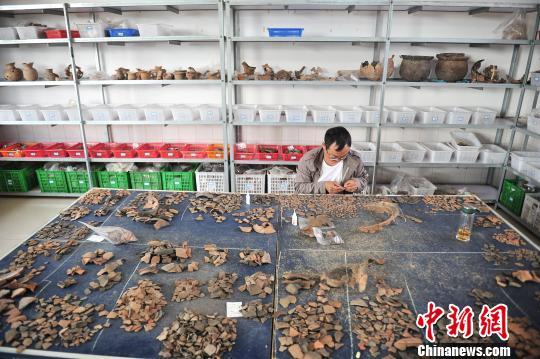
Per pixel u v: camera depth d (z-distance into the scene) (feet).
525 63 11.92
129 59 12.38
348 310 4.27
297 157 11.62
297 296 4.50
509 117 12.54
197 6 11.28
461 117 11.10
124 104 12.68
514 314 4.23
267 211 6.75
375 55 11.94
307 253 5.42
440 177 13.47
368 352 3.70
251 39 10.33
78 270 4.93
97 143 12.96
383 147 12.41
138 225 6.26
